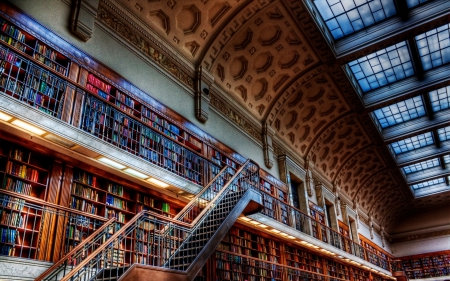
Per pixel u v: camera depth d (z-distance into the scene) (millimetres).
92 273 5211
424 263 25781
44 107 5664
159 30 9180
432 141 19375
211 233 6648
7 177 5277
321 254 14688
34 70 5891
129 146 7230
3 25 5742
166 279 5164
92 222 6227
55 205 5348
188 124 9273
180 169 8375
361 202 22656
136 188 7262
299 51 12016
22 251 5211
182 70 9781
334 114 15375
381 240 25406
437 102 16219
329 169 18203
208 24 9969
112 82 7352
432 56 13523
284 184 13430
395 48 13031
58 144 5797
